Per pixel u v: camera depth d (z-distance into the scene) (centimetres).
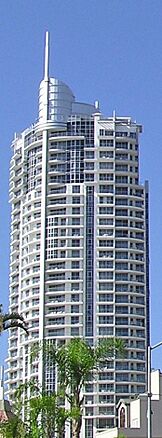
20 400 6950
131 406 10194
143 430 9525
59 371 6119
